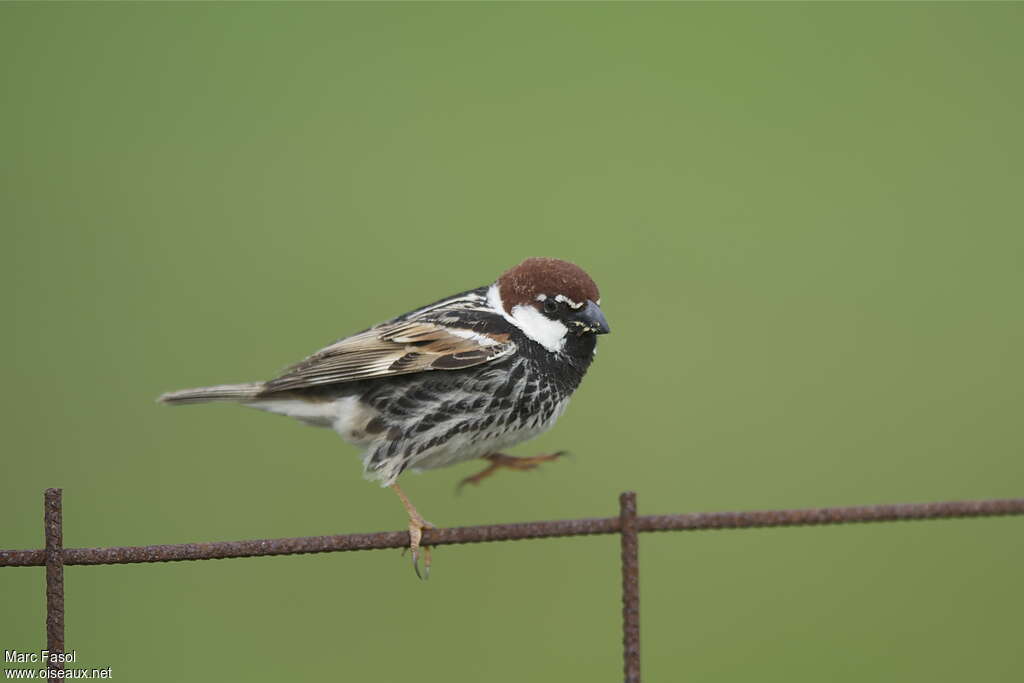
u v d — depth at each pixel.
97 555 5.39
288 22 17.98
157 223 13.86
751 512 5.51
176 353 11.95
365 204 14.28
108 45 16.75
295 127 15.78
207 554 5.46
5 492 10.80
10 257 13.19
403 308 12.48
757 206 14.70
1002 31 18.23
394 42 17.41
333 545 5.58
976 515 5.48
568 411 11.88
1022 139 16.14
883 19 18.59
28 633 10.20
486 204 14.39
